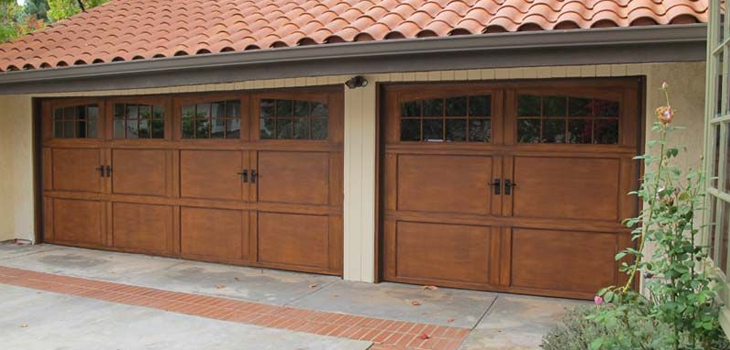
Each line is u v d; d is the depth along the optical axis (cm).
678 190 356
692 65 519
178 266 733
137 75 664
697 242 423
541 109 584
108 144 819
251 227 721
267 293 609
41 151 878
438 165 624
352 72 547
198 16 805
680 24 427
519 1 555
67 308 562
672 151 334
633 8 474
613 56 455
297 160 690
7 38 930
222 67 607
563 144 578
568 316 411
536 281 592
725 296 287
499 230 603
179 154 766
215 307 564
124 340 476
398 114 638
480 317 527
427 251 632
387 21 567
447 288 623
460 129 614
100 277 681
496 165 602
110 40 774
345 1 705
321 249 681
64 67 694
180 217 769
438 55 508
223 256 741
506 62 487
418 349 451
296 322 518
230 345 463
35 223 879
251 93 712
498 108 598
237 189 728
